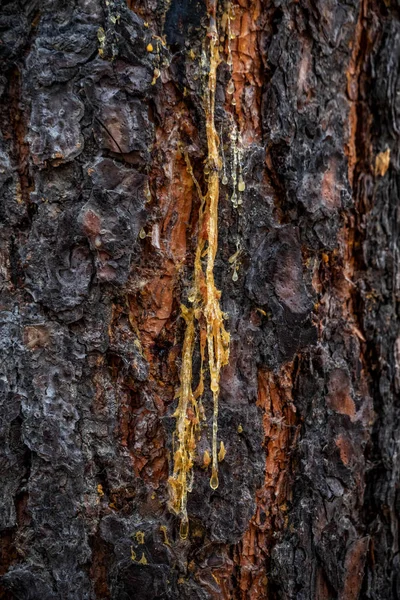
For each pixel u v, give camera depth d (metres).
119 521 0.71
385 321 0.79
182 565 0.72
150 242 0.71
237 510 0.72
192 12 0.70
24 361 0.70
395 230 0.80
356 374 0.78
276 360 0.73
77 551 0.70
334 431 0.76
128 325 0.71
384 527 0.79
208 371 0.71
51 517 0.70
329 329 0.76
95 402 0.71
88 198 0.69
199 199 0.71
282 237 0.73
